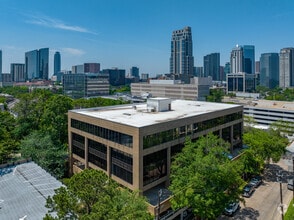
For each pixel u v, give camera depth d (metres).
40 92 97.25
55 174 56.47
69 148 61.16
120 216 23.39
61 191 27.64
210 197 35.34
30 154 56.69
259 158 54.78
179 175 38.75
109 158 48.22
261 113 127.25
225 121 64.31
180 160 40.06
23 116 78.44
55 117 72.00
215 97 184.38
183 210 42.91
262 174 61.69
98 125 50.56
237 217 42.56
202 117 55.56
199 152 38.81
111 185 28.31
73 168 60.06
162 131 45.38
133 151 42.16
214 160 36.81
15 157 61.19
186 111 60.66
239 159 57.22
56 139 68.94
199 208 35.38
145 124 44.28
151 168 44.19
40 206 36.78
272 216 42.88
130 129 42.47
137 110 62.53
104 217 22.72
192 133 52.88
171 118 50.78
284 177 59.62
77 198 27.19
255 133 61.91
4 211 35.50
